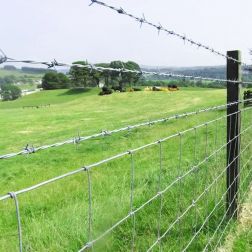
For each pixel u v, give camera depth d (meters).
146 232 4.90
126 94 60.28
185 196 5.93
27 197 7.34
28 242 4.53
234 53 5.43
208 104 44.53
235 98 5.54
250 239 5.07
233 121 5.60
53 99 61.53
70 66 2.24
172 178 7.46
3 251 4.59
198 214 5.20
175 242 4.59
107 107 54.25
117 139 18.34
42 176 12.88
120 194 6.50
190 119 21.11
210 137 13.38
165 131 19.12
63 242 4.51
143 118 39.22
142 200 5.97
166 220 5.07
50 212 6.21
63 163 14.84
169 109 46.16
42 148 2.12
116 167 10.17
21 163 14.97
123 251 4.43
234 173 5.62
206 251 4.61
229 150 5.66
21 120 44.22
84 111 51.97
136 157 11.48
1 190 11.20
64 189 7.64
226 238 5.03
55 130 34.47
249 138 9.98
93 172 9.38
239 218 5.64
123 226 4.98
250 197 6.40
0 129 36.81
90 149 16.73
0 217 6.20
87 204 6.06
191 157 9.98
